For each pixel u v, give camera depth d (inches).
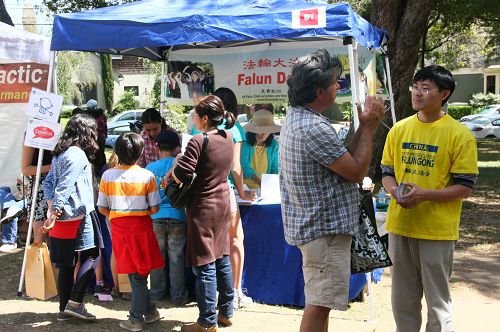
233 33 173.9
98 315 178.2
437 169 127.0
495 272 237.6
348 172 107.7
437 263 127.6
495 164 615.2
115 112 1224.8
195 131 193.0
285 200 115.5
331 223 109.3
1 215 270.1
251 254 192.5
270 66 241.9
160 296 193.5
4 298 193.3
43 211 201.2
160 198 169.6
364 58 222.7
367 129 110.1
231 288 167.0
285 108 253.3
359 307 189.5
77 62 1075.3
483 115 1004.6
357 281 186.7
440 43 769.6
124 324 164.4
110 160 171.3
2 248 259.9
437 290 128.8
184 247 187.8
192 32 176.6
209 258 156.0
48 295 192.1
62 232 161.6
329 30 167.5
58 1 636.1
